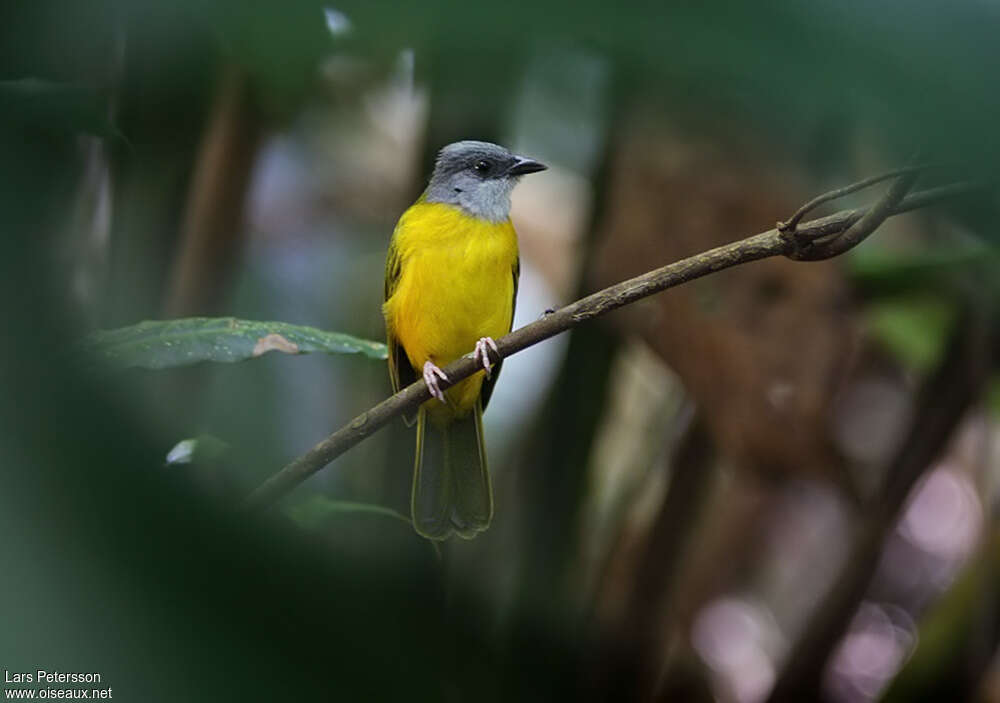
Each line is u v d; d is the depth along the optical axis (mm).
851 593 9883
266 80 6703
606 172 10102
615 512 11609
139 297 8906
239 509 2229
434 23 1915
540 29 1854
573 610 10562
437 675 2473
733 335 9242
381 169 16484
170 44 2627
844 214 5633
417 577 7254
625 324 9617
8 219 2385
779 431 9109
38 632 1863
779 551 15547
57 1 1990
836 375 9172
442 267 10578
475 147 10734
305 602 2189
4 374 2084
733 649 15102
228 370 13422
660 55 1798
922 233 11352
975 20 1655
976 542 10133
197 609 2029
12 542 1896
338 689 2152
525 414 14539
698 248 9148
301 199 16328
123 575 1968
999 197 2395
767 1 1737
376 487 11148
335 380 14438
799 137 2174
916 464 9898
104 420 2086
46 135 4840
